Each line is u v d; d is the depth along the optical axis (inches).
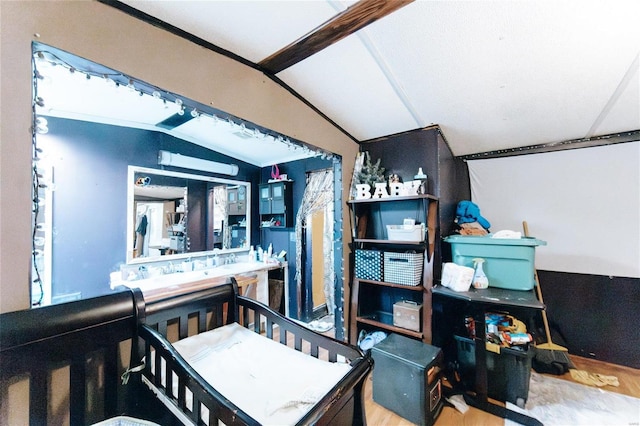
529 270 76.2
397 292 100.3
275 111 69.3
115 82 43.6
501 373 73.9
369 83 69.9
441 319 89.7
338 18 48.3
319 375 45.8
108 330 42.6
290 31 52.1
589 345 94.8
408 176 95.7
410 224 87.6
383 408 71.5
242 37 53.7
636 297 88.7
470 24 48.1
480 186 116.6
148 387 43.7
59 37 35.7
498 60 57.2
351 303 99.3
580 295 96.7
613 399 74.3
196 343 52.9
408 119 87.6
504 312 86.8
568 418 67.2
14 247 32.4
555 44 51.1
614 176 92.2
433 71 62.8
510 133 94.7
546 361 87.7
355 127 95.7
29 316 33.8
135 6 43.1
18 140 32.6
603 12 42.9
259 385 43.2
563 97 69.9
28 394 34.2
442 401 72.4
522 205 108.0
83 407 40.0
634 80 60.7
